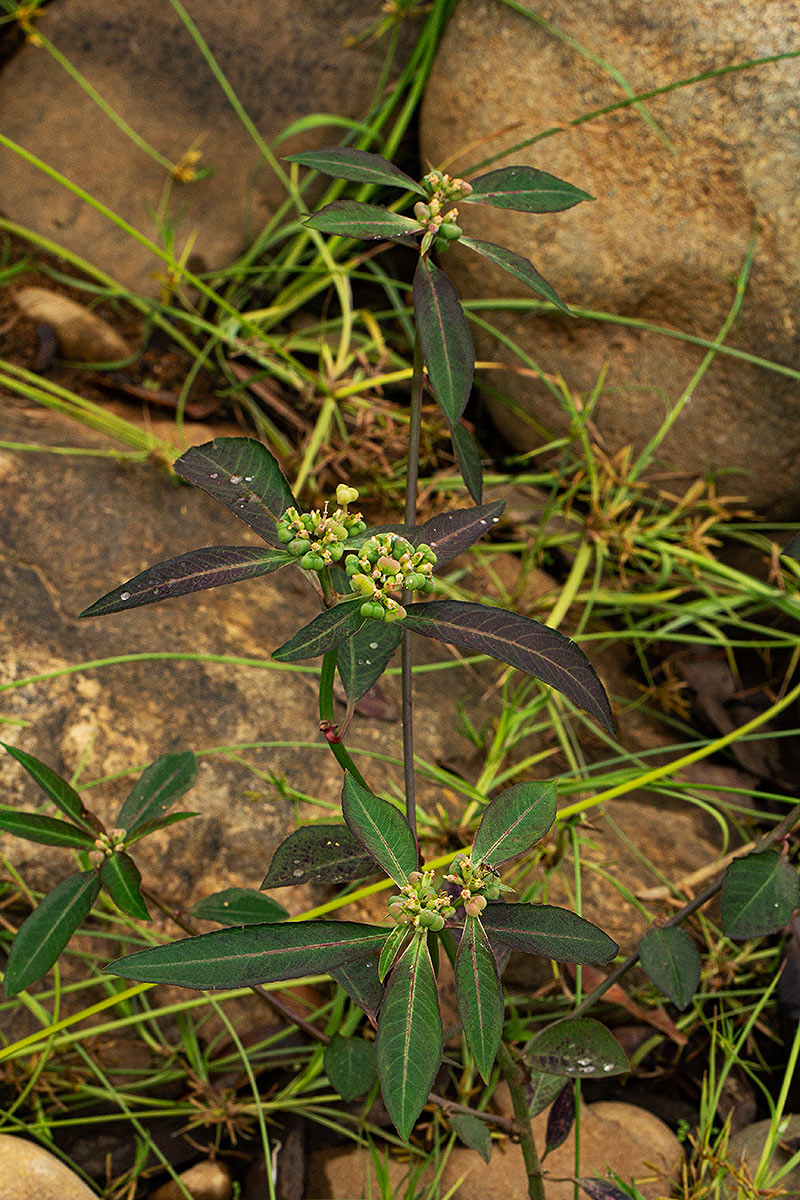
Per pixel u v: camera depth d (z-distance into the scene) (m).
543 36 1.04
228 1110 0.78
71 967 0.81
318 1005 0.82
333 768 0.87
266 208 1.24
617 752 1.00
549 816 0.64
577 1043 0.71
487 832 0.63
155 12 1.21
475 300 1.13
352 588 0.61
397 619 0.61
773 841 0.71
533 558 1.09
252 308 1.26
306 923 0.62
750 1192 0.75
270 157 1.14
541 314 1.11
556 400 1.14
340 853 0.68
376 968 0.66
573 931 0.62
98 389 1.16
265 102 1.23
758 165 0.98
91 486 0.99
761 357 1.03
